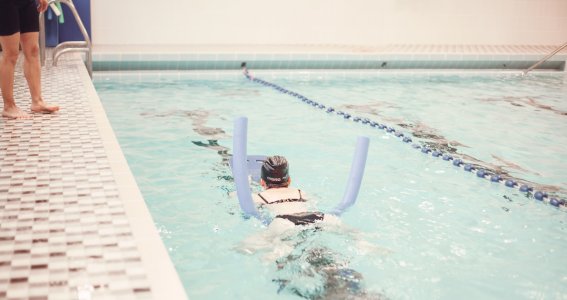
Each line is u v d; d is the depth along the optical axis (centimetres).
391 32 1306
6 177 324
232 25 1191
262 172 381
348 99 824
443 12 1325
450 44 1344
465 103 823
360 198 429
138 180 450
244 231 352
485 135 641
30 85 482
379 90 909
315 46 1205
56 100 551
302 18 1235
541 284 314
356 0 1261
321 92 871
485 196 452
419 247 350
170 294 202
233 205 400
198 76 966
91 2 1078
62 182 318
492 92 924
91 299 197
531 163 543
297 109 738
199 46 1127
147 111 693
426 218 399
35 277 211
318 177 471
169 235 353
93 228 257
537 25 1388
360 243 339
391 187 461
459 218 403
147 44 1135
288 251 322
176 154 520
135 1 1107
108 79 912
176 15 1144
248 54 998
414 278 309
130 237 249
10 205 282
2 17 432
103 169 344
